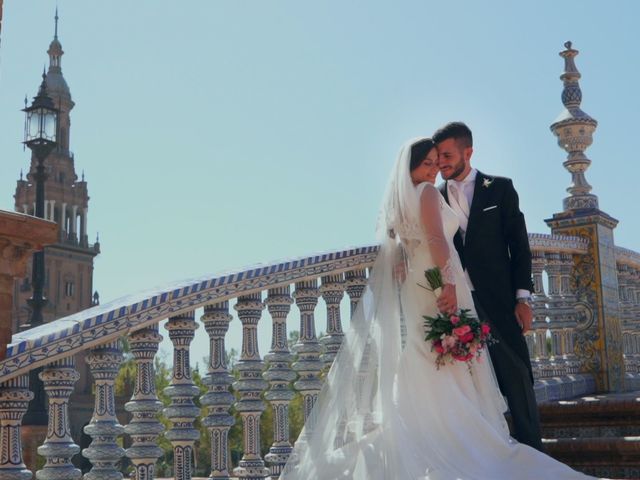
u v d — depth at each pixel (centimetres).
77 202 8838
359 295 603
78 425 5453
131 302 434
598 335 861
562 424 669
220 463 472
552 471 451
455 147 577
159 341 446
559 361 838
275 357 520
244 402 495
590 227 877
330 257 568
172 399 457
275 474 504
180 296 454
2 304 369
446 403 465
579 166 899
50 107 1867
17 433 392
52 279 8325
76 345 407
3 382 389
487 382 493
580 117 901
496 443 463
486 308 564
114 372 425
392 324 480
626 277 975
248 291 499
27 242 369
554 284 854
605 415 649
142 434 430
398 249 496
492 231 572
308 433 473
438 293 481
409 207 493
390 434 452
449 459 450
